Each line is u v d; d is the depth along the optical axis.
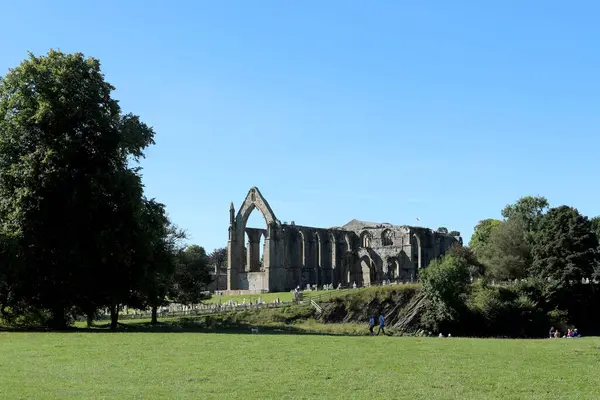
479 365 27.06
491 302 86.19
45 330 48.78
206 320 81.19
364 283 150.00
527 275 110.06
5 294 49.94
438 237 153.50
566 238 101.44
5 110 50.50
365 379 23.14
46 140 48.91
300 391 20.75
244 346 33.94
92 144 51.69
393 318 89.31
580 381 23.11
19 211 46.69
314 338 40.09
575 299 96.69
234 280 137.75
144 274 51.81
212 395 19.97
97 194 48.56
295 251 139.25
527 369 25.95
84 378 22.95
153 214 55.09
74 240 48.78
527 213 151.75
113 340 37.09
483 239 154.62
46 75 50.06
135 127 54.44
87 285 49.88
